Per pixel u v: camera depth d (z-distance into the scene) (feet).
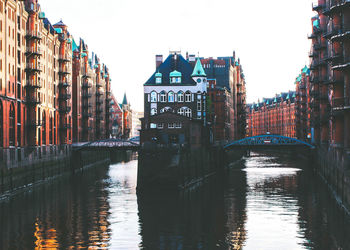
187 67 342.03
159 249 125.70
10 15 222.48
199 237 137.39
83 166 368.89
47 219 159.74
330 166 229.45
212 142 369.50
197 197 207.51
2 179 200.34
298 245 128.06
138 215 167.32
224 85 474.49
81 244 129.59
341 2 190.80
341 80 210.79
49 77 288.51
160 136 282.36
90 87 408.67
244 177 290.97
